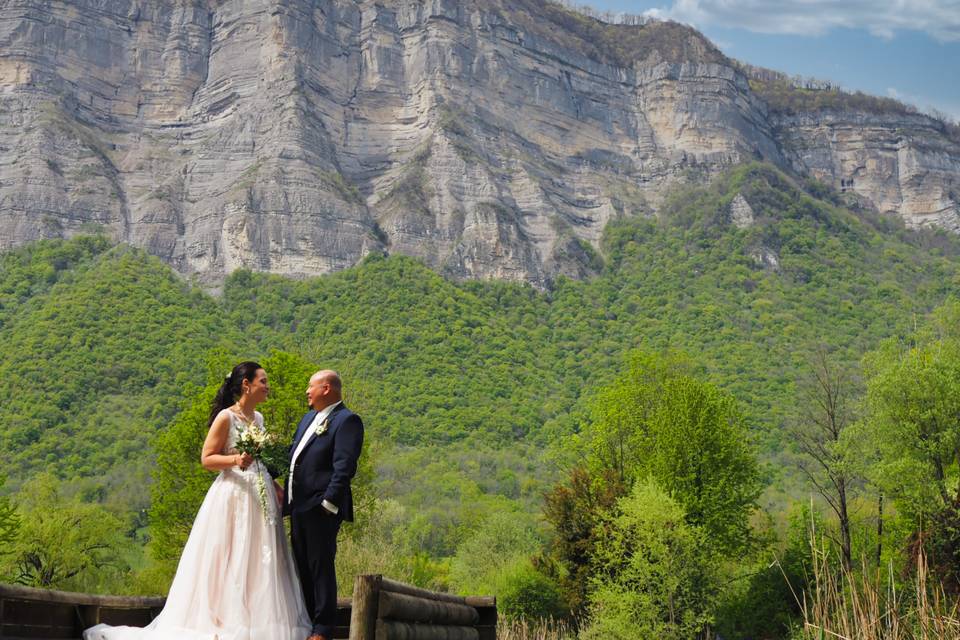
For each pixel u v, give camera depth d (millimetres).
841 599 10867
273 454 8148
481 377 183875
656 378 54125
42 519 54969
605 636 42406
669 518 42281
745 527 50000
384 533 57094
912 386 42469
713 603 43594
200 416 39031
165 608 8016
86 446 135125
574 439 55469
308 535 8078
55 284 189875
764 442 118375
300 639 7961
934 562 31812
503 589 53562
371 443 43562
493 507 111875
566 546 50562
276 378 39938
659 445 49906
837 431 47812
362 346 187750
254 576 7980
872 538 46062
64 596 7680
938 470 41906
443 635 9477
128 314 174875
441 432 161625
